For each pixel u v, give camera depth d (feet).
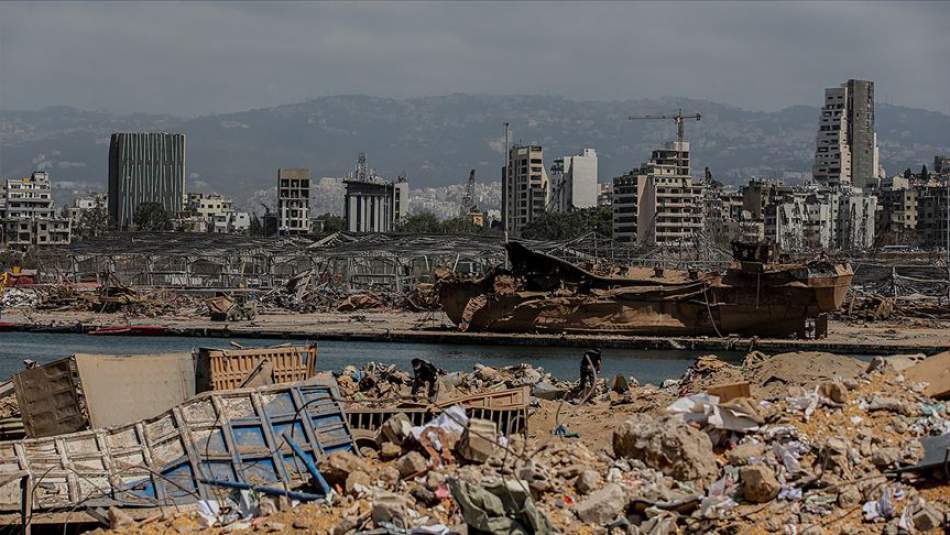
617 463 131.54
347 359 387.14
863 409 140.77
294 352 172.45
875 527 116.16
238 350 168.96
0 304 595.06
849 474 125.39
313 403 144.25
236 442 137.08
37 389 155.53
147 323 535.60
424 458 129.49
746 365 191.62
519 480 120.06
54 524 123.34
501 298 469.16
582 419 165.07
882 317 571.69
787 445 131.34
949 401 144.87
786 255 497.05
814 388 147.54
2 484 127.44
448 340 460.96
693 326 456.45
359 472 126.52
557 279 473.67
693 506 122.21
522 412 156.04
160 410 157.99
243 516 123.85
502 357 397.19
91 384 154.10
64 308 615.98
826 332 462.19
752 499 122.62
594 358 204.23
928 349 425.69
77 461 132.98
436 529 112.47
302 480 132.46
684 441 130.72
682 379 201.67
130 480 131.54
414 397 171.22
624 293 458.91
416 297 637.30
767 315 452.76
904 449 129.29
